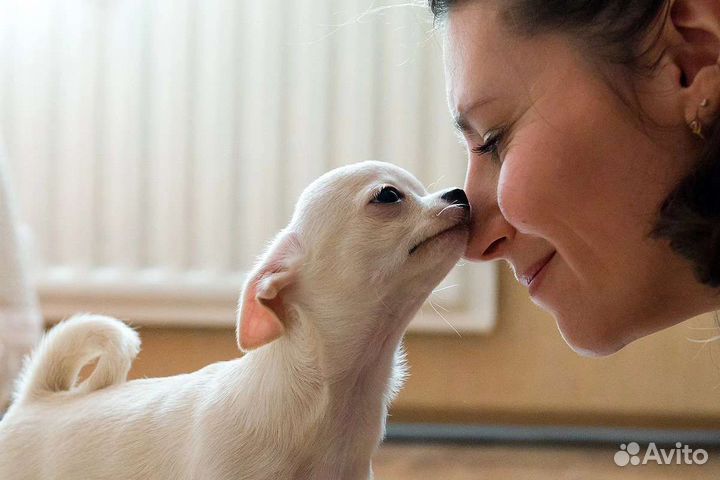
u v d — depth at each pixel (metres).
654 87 0.85
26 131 2.39
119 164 2.38
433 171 2.35
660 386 2.31
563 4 0.87
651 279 0.94
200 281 2.36
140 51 2.38
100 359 1.44
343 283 1.27
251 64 2.37
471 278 2.29
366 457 1.31
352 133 2.36
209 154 2.37
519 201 0.92
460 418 2.36
